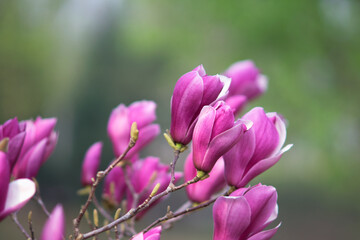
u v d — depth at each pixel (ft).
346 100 43.24
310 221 64.34
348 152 43.65
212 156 3.84
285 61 43.27
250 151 4.05
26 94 61.57
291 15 41.68
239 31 43.47
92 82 69.97
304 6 41.45
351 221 62.34
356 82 43.27
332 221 63.16
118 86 71.77
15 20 60.64
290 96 43.60
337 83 43.52
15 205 3.33
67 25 70.79
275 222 65.10
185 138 4.00
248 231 3.74
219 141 3.77
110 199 5.63
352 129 44.62
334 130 43.19
